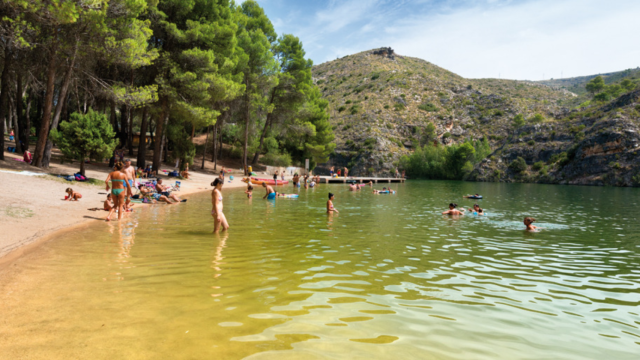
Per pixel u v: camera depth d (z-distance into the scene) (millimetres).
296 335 3096
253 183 30047
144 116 25156
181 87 24266
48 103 17219
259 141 45812
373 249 7031
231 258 5867
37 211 9094
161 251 6227
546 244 8102
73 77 20203
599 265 6203
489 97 107625
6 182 11883
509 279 5207
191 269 5129
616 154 50344
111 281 4480
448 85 118750
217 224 8305
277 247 6879
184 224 9305
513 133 70062
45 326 3121
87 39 16844
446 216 13016
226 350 2766
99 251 6098
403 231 9445
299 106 42719
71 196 11812
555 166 57469
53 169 18266
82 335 2965
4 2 13523
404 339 3096
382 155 78438
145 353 2678
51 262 5320
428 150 78188
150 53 19609
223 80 25031
